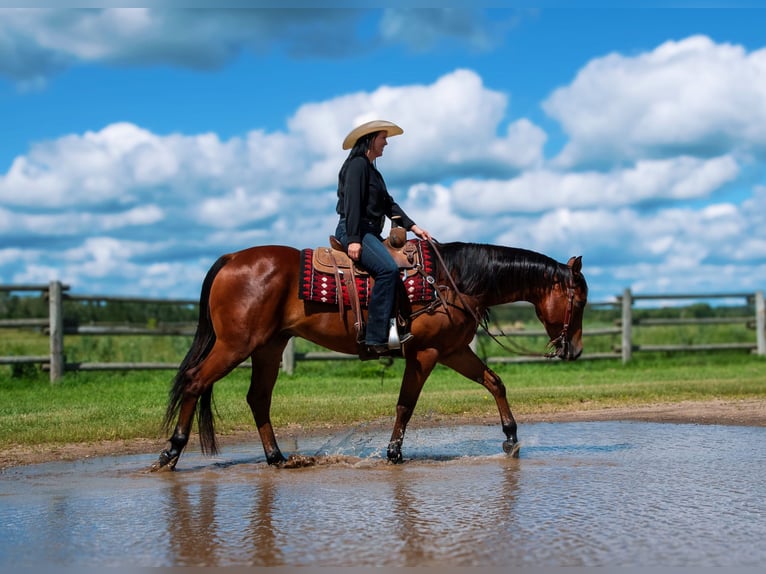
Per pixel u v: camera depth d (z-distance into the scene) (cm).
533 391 1160
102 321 2220
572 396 1092
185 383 632
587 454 693
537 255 696
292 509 491
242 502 512
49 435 761
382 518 466
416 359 661
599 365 1684
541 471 613
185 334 1428
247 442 781
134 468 640
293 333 658
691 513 473
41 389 1193
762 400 1057
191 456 702
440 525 448
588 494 527
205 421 641
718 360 1752
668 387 1195
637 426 867
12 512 488
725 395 1109
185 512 486
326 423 887
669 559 385
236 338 627
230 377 1369
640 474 596
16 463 663
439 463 658
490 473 607
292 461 646
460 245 686
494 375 698
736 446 730
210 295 641
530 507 490
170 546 414
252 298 627
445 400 1050
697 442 755
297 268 643
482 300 680
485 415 957
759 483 561
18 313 2223
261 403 663
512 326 1966
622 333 1742
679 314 2284
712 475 591
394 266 636
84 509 495
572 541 415
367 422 895
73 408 964
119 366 1359
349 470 629
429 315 655
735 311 2180
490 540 418
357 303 641
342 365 1564
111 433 782
